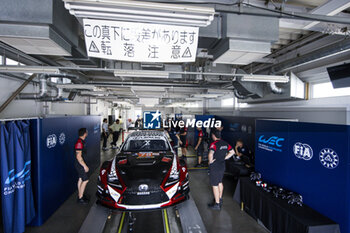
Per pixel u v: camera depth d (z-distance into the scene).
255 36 2.37
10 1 1.85
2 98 4.18
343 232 2.00
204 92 8.84
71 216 2.93
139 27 1.94
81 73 5.66
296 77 4.94
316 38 4.08
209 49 2.95
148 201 2.55
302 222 2.03
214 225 2.74
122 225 2.70
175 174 2.96
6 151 2.20
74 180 3.79
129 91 9.25
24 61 4.09
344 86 3.85
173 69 4.77
